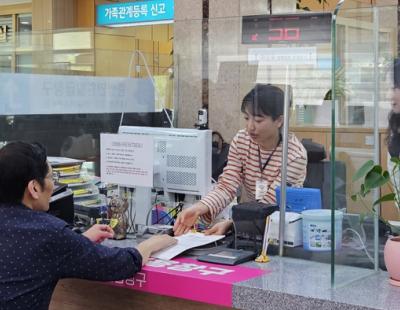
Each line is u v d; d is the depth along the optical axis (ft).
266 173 9.43
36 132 13.04
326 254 7.80
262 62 12.75
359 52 7.11
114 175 9.11
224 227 8.82
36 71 15.39
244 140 9.71
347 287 6.76
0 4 28.22
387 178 6.93
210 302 7.00
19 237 6.75
